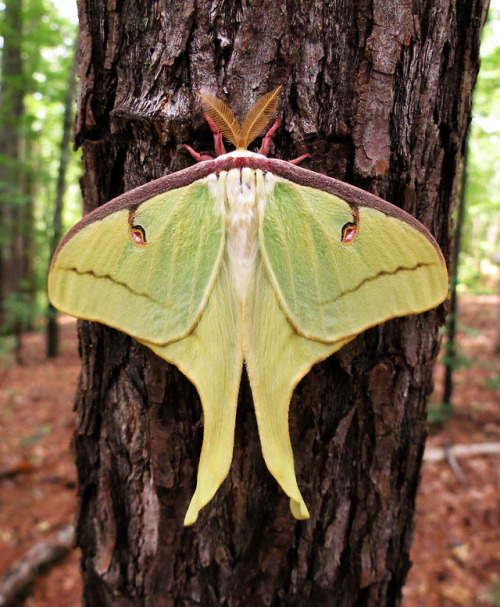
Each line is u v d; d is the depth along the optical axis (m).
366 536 0.16
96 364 0.16
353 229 0.13
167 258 0.13
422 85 0.14
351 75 0.13
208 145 0.14
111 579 0.17
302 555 0.16
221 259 0.14
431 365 0.16
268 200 0.13
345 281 0.13
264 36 0.13
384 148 0.13
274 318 0.13
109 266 0.13
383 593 0.17
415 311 0.13
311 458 0.15
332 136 0.13
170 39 0.13
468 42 0.14
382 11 0.13
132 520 0.16
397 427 0.16
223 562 0.16
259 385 0.13
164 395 0.15
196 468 0.15
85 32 0.14
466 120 0.15
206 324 0.13
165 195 0.13
